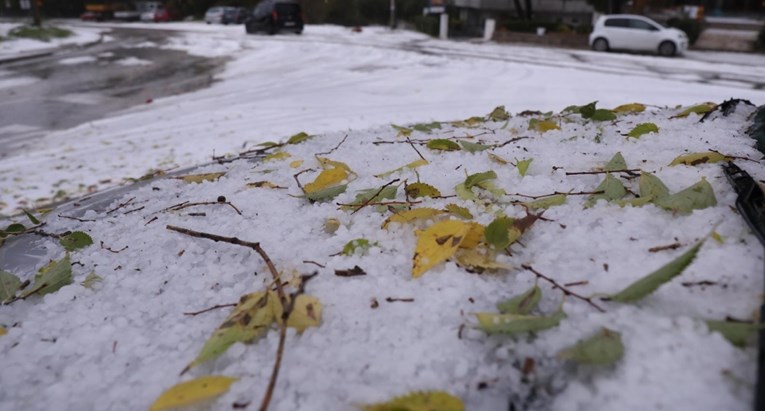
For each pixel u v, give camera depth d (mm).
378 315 1231
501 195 1828
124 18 45312
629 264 1263
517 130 2945
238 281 1481
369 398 998
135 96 12227
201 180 2654
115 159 6883
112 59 18891
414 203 1789
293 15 27812
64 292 1489
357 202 1854
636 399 875
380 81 13109
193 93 12438
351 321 1219
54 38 24875
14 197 5359
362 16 36906
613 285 1189
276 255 1564
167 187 2650
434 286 1320
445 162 2314
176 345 1236
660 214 1495
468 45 23750
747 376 878
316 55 19047
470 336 1128
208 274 1532
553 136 2637
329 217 1801
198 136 8078
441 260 1329
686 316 1036
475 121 3580
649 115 3092
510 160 2236
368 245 1527
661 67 16031
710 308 1052
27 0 41688
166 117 9766
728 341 939
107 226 2082
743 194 1428
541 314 1159
